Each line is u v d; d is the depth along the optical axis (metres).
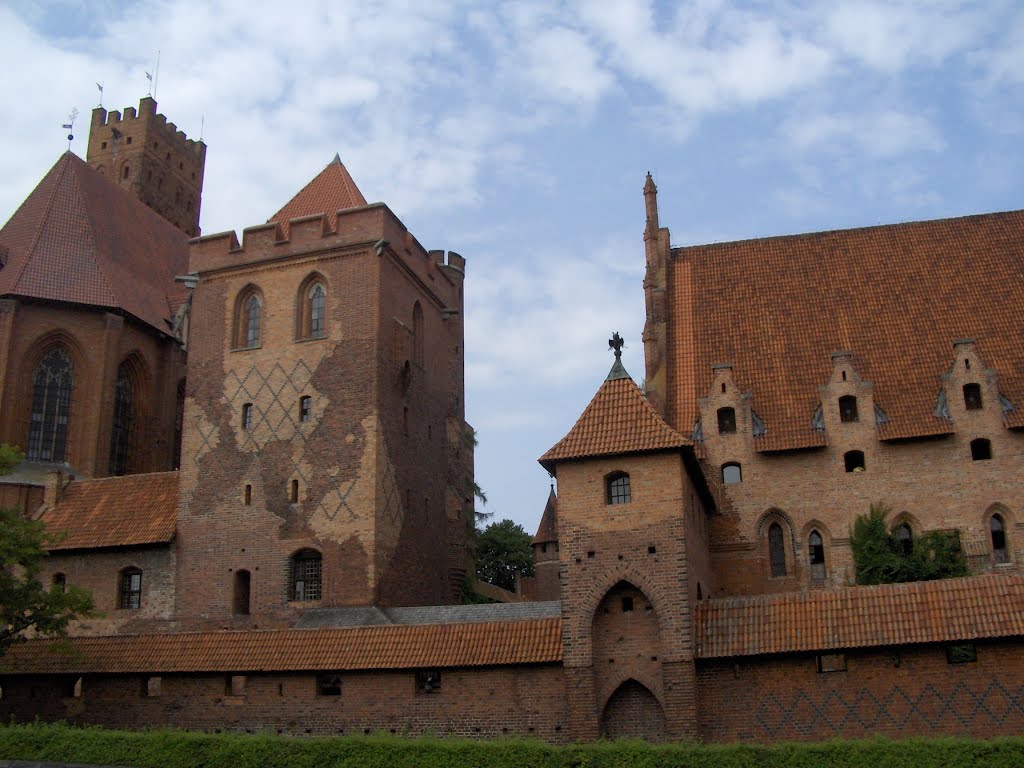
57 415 71.75
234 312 63.31
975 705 37.81
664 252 65.50
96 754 40.59
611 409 46.34
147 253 83.44
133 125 108.88
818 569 53.62
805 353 58.88
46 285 72.50
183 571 58.97
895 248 63.38
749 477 55.16
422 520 63.38
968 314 58.28
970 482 52.50
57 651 50.25
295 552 57.62
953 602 39.53
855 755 32.59
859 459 54.78
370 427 58.31
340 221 62.19
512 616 50.69
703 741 40.69
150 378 77.56
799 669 40.44
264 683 46.88
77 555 60.59
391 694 44.84
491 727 43.12
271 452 59.72
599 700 42.00
